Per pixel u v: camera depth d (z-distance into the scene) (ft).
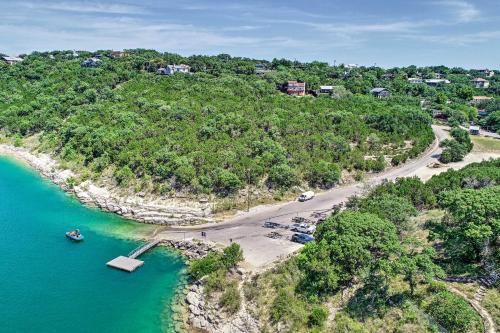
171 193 298.35
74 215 290.56
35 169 391.24
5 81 616.39
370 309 159.63
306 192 298.15
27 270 217.36
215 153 324.19
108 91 505.66
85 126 401.29
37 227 270.67
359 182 327.06
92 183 331.77
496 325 143.33
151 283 207.00
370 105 492.54
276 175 302.86
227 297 182.50
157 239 250.98
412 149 378.94
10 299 192.13
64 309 185.78
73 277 211.20
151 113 412.36
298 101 481.05
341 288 174.19
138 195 303.27
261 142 337.11
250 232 249.14
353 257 170.09
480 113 576.61
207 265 204.54
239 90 501.97
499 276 166.09
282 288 179.93
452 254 183.32
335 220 190.49
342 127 396.78
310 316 161.79
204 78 570.87
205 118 396.16
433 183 266.16
